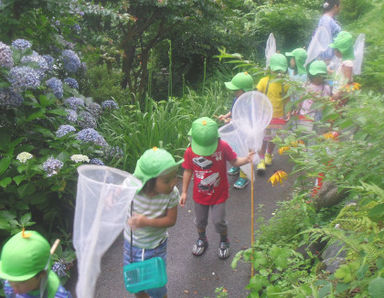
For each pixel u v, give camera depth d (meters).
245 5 8.91
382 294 1.30
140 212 2.29
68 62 4.12
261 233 3.34
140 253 2.37
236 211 4.04
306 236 2.46
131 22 5.87
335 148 1.97
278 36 8.52
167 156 2.18
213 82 7.13
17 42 3.20
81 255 1.69
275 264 2.60
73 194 3.31
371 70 2.56
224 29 7.56
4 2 3.31
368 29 4.61
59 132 3.27
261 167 4.69
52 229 3.40
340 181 1.96
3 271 1.65
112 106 4.87
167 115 5.31
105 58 5.59
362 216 2.00
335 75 2.34
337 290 1.66
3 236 3.02
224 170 3.05
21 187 2.96
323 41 5.14
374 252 1.61
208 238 3.62
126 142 4.61
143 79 6.95
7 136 3.11
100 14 4.69
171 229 3.78
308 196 3.22
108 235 1.69
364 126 1.67
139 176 2.19
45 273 1.72
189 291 2.96
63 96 4.03
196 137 2.87
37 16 3.86
